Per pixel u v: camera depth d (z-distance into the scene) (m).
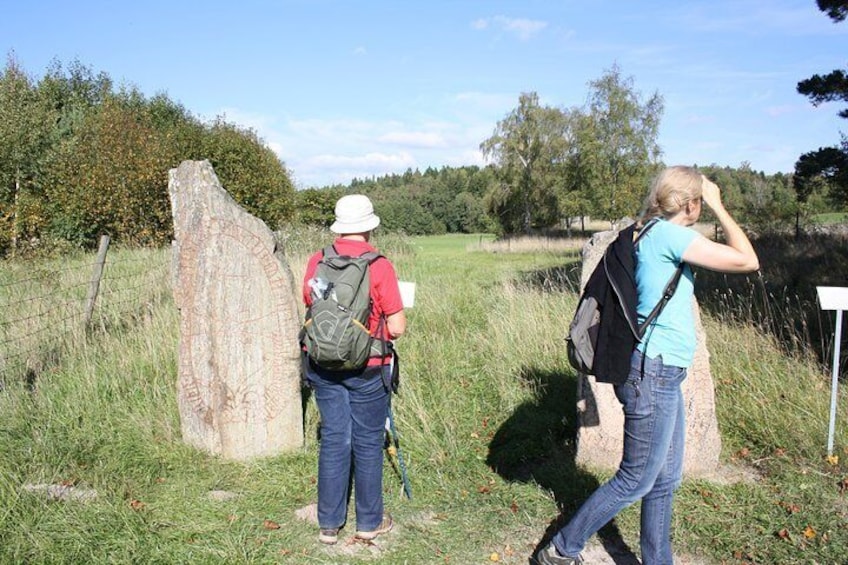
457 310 9.54
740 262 2.93
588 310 3.19
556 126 50.97
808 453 4.81
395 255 20.94
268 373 4.85
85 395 5.54
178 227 5.22
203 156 25.81
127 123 24.23
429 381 6.50
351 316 3.42
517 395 6.16
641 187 42.41
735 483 4.54
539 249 34.12
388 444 5.07
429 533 3.95
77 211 21.14
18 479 4.10
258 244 4.82
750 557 3.70
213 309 4.80
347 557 3.67
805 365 6.07
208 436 4.86
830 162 14.71
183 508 4.04
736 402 5.56
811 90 14.72
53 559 3.40
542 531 4.01
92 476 4.33
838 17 14.30
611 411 4.79
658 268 3.07
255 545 3.71
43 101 25.81
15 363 6.14
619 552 3.79
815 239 19.56
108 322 7.73
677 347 3.07
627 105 42.25
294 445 4.95
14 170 22.31
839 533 3.88
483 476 4.76
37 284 9.30
